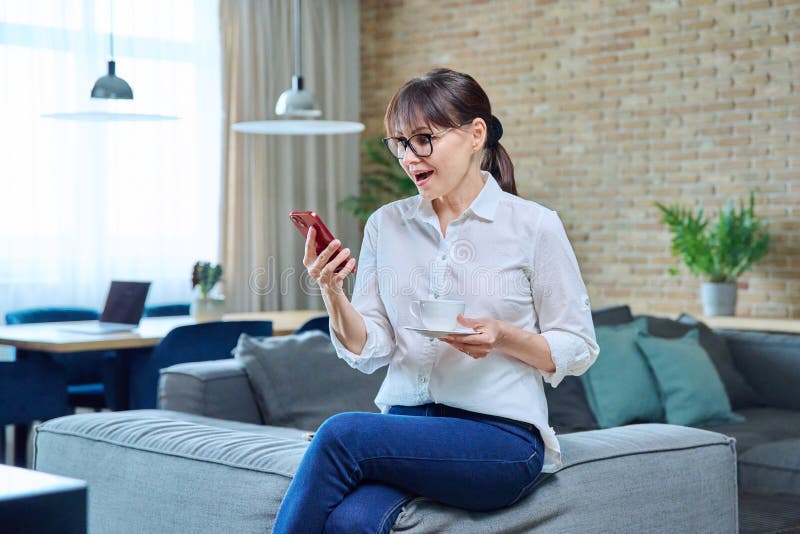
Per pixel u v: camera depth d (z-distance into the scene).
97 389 5.15
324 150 8.02
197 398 3.50
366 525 1.94
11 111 6.49
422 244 2.25
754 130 6.13
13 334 4.75
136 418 2.80
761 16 6.09
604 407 4.22
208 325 4.60
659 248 6.54
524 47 7.18
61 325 5.23
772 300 6.06
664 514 2.43
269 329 4.83
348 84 8.13
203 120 7.33
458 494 2.06
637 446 2.45
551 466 2.23
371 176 8.19
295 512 1.96
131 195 6.99
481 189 2.24
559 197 7.02
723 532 2.59
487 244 2.19
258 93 7.57
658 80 6.53
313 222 2.11
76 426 2.79
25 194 6.55
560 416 4.27
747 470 3.64
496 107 7.35
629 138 6.66
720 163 6.27
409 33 7.90
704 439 2.60
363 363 2.26
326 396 3.68
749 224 5.94
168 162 7.16
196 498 2.37
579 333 2.15
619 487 2.34
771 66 6.06
